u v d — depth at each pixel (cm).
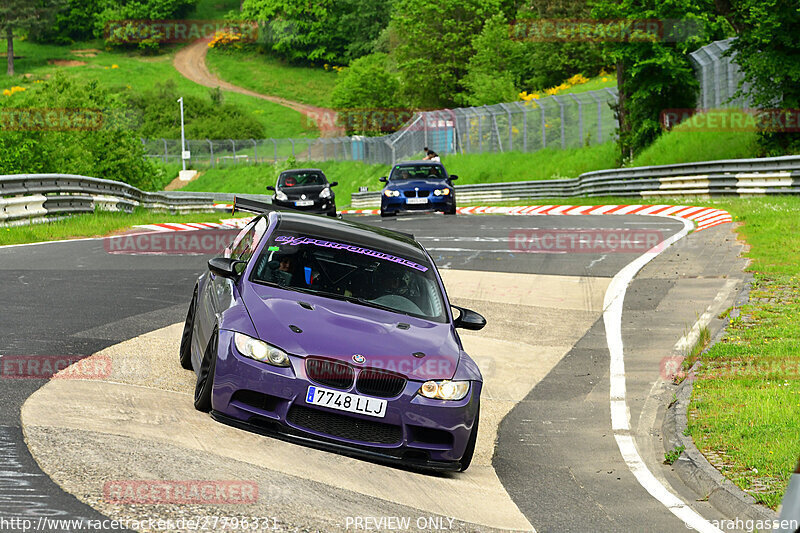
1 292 1970
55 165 7369
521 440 1341
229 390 1086
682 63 6944
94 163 7769
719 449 1170
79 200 4062
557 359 1798
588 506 1030
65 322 1683
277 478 948
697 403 1377
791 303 2016
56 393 1164
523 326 2045
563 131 9756
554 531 932
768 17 5338
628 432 1362
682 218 3994
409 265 1321
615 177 6134
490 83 13838
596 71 14438
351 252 1306
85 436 992
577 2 14638
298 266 1254
